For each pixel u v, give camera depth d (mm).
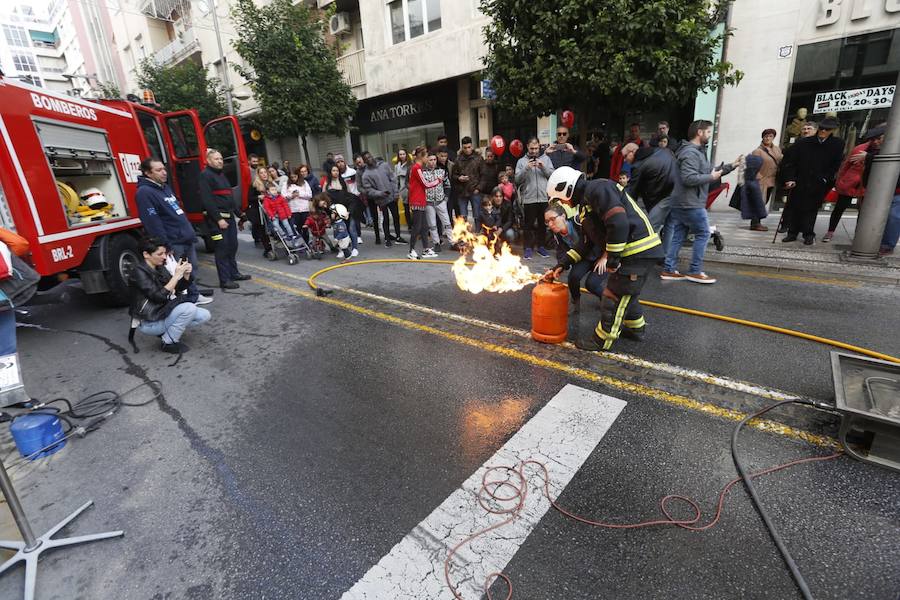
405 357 4066
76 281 7754
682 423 2873
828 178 6699
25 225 4625
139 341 4855
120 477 2697
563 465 2557
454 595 1844
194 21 23172
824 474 2387
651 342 4051
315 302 5836
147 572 2045
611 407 3086
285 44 13242
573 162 7223
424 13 13000
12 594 1975
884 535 2016
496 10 7242
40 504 2527
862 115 9016
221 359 4281
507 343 4211
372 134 17141
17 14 45281
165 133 7898
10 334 3617
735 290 5375
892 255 6242
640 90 6484
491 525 2182
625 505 2256
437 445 2801
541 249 7508
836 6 8734
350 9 16156
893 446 2387
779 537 2021
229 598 1893
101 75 35781
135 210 6551
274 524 2264
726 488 2330
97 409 3488
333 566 2010
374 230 10539
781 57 9430
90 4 30891
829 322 4316
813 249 6707
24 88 4754
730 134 10297
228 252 6738
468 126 13742
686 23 6121
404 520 2240
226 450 2887
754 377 3363
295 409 3320
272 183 8125
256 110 20906
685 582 1850
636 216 3555
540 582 1882
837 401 2436
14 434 2896
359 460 2703
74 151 5410
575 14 6328
